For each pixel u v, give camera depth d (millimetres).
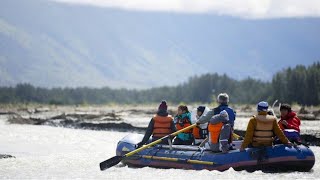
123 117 94250
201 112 33531
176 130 34438
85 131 71312
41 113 122062
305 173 30641
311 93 182250
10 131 71312
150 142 35031
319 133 54844
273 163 30422
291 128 31969
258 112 30828
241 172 30594
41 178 31266
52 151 47156
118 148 35656
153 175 31000
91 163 37469
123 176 31250
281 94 192000
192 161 31906
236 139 34469
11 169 34812
